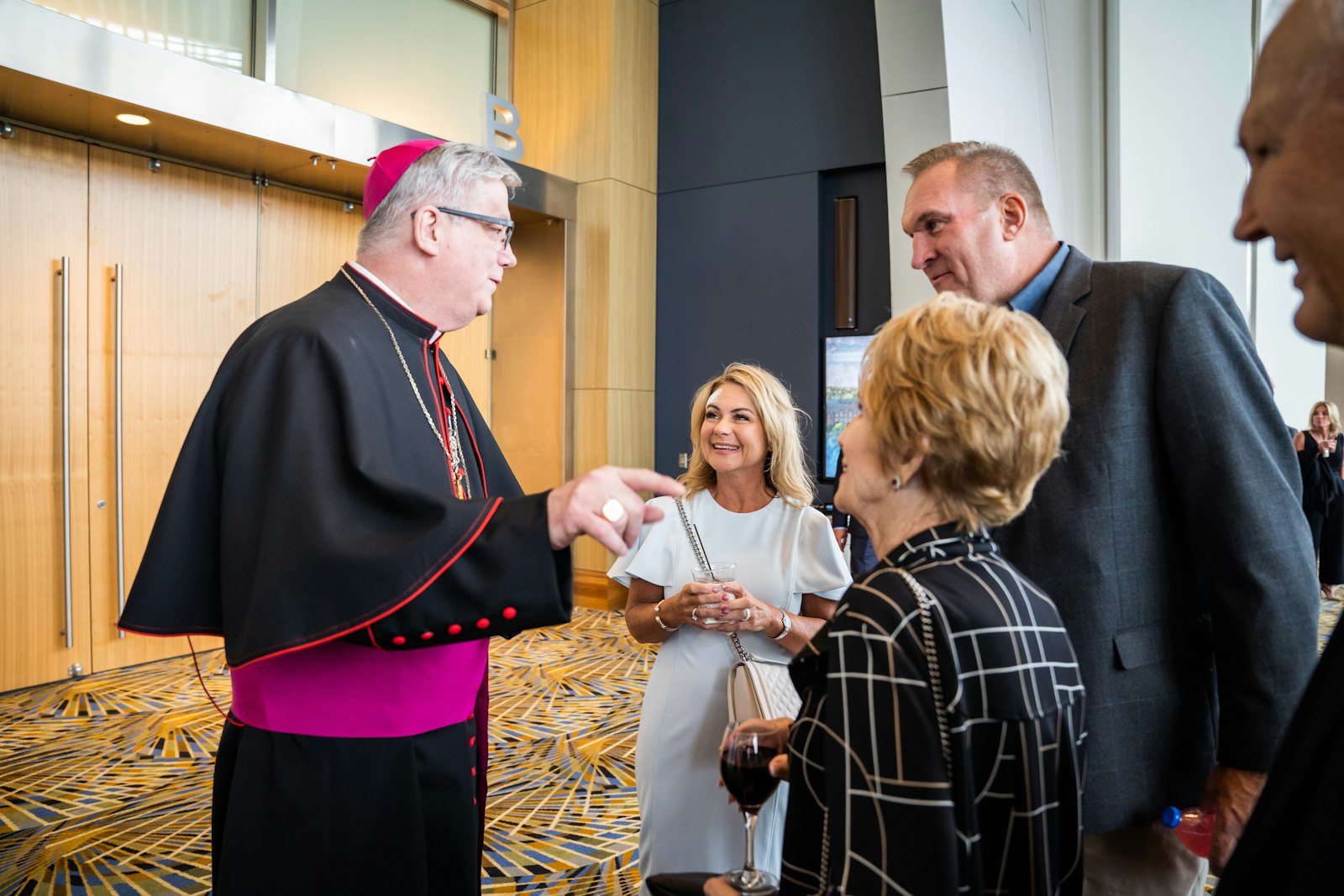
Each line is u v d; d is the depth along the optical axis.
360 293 1.57
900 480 1.06
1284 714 1.28
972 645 0.96
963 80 5.77
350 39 6.23
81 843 3.03
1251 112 0.73
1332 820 0.66
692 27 7.61
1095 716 1.39
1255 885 0.74
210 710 4.43
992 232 1.56
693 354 7.59
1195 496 1.36
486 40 7.41
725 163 7.45
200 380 5.43
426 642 1.25
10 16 3.97
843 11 6.95
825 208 7.18
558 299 7.30
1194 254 7.59
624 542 1.21
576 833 3.23
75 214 4.84
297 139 5.11
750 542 2.17
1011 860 0.96
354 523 1.28
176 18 5.15
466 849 1.54
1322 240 0.69
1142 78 7.43
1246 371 1.38
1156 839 1.49
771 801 1.96
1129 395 1.42
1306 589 1.31
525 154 7.64
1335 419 7.74
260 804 1.40
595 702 4.75
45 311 4.74
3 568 4.61
